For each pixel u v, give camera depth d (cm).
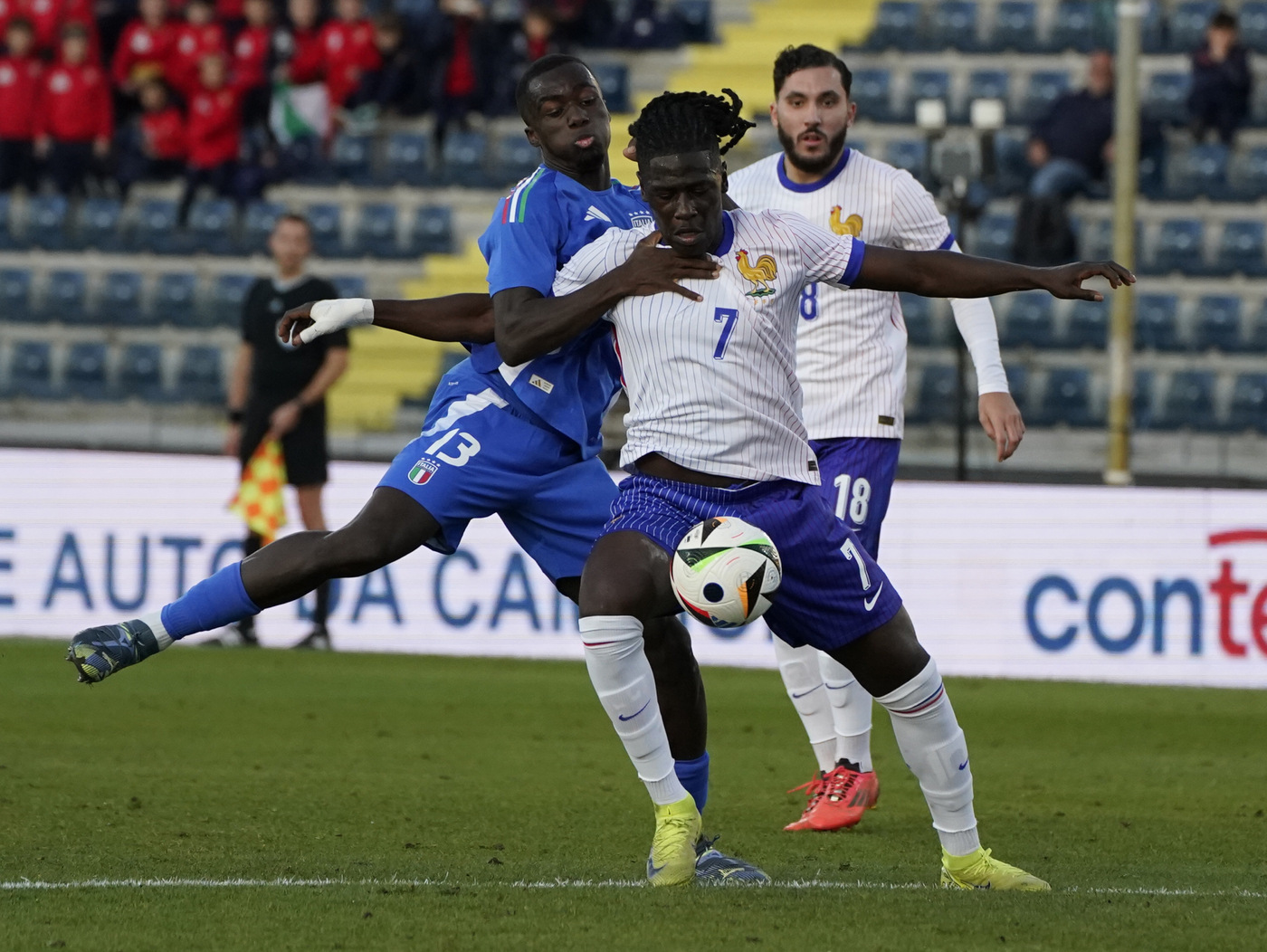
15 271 6744
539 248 1695
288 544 1775
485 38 6925
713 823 2148
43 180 6906
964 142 5284
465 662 4116
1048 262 6084
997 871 1641
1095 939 1381
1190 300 6206
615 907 1487
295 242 4119
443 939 1355
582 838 1948
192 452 4484
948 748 1623
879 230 2328
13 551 4369
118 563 4341
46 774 2381
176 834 1922
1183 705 3578
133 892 1551
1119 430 4794
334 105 6944
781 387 1608
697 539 1551
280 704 3284
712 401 1576
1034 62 7144
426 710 3238
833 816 2088
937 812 1645
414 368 6188
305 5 6950
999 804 2300
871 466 2300
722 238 1596
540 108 1755
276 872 1680
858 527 2300
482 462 1800
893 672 1603
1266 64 7056
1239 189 6562
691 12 7325
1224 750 2911
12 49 6819
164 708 3192
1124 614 4034
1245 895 1617
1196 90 6650
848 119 2320
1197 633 3994
